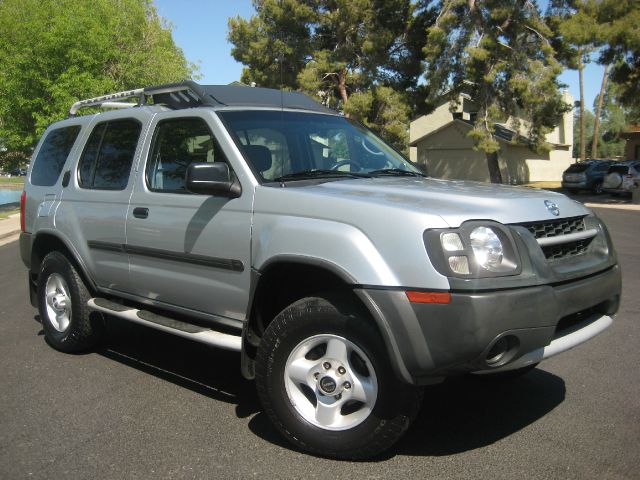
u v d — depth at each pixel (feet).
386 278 10.32
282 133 14.34
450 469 10.96
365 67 102.78
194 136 14.24
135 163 15.47
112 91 73.20
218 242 12.97
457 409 13.76
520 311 10.08
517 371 14.92
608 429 12.51
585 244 12.34
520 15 85.81
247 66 119.75
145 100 17.26
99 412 13.78
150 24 87.71
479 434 12.43
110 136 16.93
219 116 13.89
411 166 16.28
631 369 16.17
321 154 14.73
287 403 11.60
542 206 11.59
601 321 12.15
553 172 141.08
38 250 19.07
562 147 140.46
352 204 11.07
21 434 12.66
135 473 11.01
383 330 10.30
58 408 14.02
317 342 11.39
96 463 11.39
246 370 12.51
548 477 10.60
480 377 15.61
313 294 11.85
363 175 14.16
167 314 15.30
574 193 100.94
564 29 71.20
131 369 16.76
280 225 11.80
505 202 11.21
